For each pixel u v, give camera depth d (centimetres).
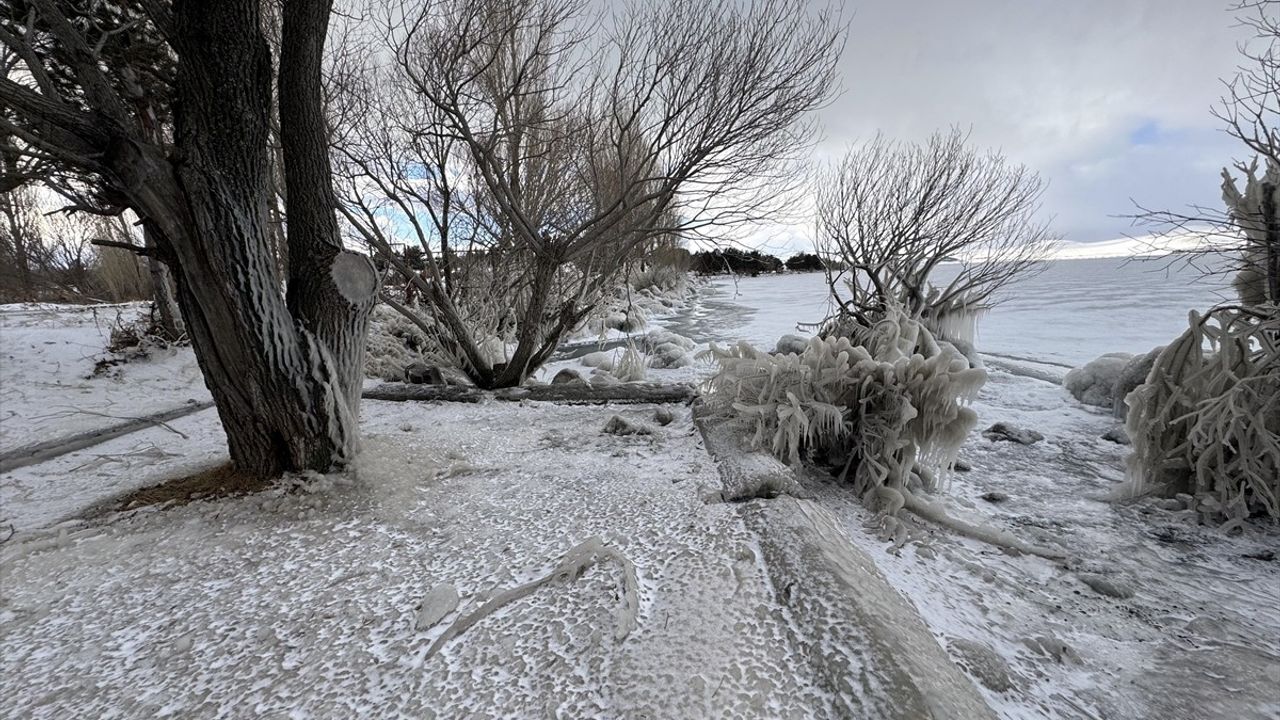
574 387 616
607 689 157
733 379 385
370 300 339
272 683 169
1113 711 160
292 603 211
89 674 178
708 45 524
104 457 423
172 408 602
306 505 297
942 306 732
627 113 627
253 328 296
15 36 242
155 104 593
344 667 174
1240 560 253
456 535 260
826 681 151
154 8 274
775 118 563
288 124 313
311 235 324
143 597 221
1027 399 571
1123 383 495
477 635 185
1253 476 280
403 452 376
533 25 621
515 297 862
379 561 240
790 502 267
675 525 256
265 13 575
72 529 287
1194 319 295
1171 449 312
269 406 314
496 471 351
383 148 654
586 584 209
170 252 286
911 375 307
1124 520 297
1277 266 393
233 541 263
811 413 332
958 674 157
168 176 268
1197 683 172
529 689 160
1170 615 211
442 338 706
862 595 183
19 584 233
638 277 2203
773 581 203
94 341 885
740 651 167
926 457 326
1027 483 353
